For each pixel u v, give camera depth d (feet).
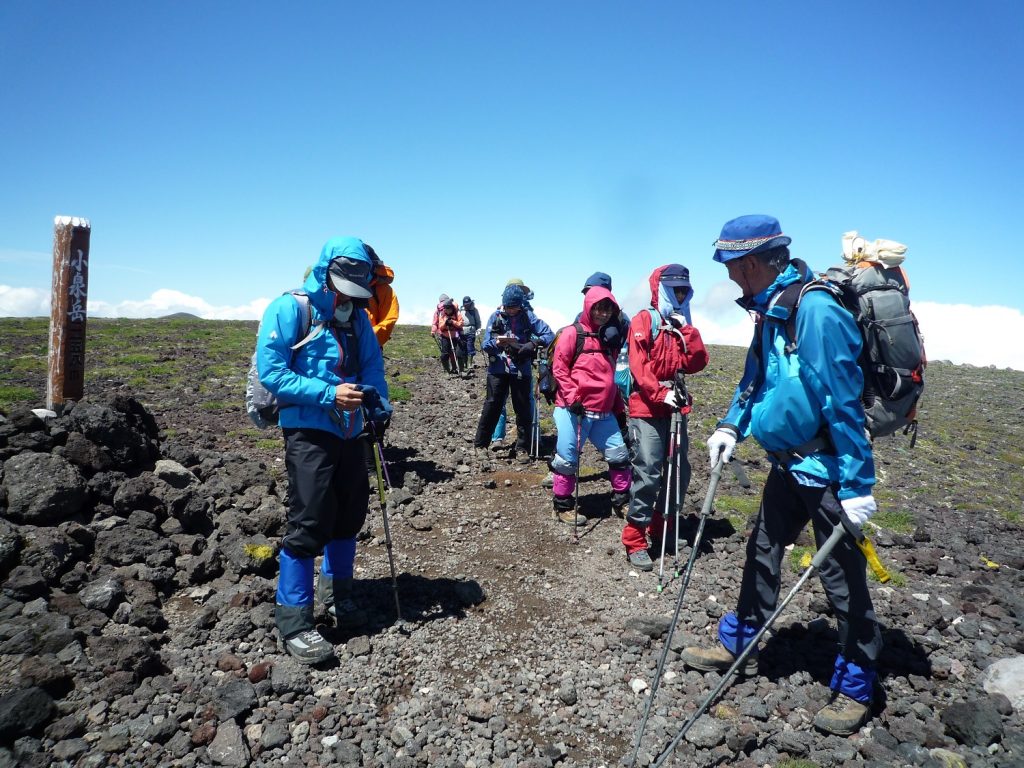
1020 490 32.24
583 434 21.98
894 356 10.77
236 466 21.95
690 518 22.68
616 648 14.61
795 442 11.57
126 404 20.01
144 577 15.15
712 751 11.41
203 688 11.87
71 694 11.18
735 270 12.01
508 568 18.53
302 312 13.12
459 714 12.09
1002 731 11.73
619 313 21.31
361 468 14.32
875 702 12.93
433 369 58.39
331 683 12.54
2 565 13.93
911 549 21.40
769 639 15.15
